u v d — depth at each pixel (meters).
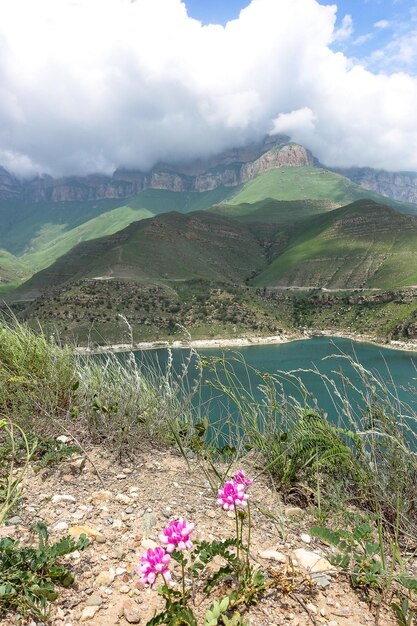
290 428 4.40
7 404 5.01
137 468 4.13
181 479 3.98
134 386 5.19
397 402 4.10
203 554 2.56
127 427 4.50
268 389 4.71
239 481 2.65
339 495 3.82
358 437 3.86
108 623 2.24
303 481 4.11
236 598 2.38
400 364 56.06
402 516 3.51
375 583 2.64
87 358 5.59
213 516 3.37
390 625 2.34
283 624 2.30
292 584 2.53
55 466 3.98
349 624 2.33
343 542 2.94
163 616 2.11
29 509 3.26
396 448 3.87
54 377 5.13
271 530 3.29
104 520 3.19
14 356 5.06
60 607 2.34
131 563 2.72
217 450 4.44
